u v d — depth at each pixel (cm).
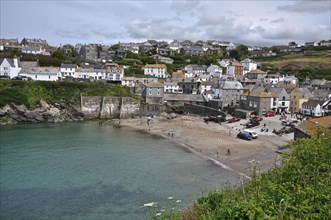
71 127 6456
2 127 6228
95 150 4394
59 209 2402
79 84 8138
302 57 16362
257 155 3978
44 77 8838
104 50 14425
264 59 17088
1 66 8794
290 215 791
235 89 8719
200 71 13250
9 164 3600
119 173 3312
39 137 5262
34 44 14875
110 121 7369
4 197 2622
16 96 6938
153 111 8531
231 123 6775
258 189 1049
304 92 8525
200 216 1005
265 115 7362
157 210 2166
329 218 780
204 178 3114
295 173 1142
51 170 3397
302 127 3656
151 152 4309
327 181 1027
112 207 2428
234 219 813
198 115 8350
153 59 14125
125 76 10869
